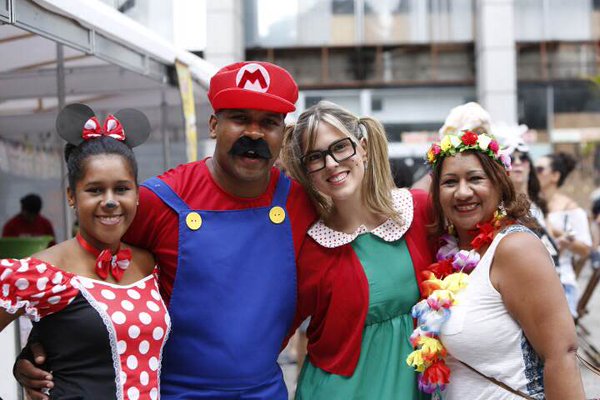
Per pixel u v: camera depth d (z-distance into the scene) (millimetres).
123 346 2098
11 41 4039
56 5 3121
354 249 2555
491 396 2270
